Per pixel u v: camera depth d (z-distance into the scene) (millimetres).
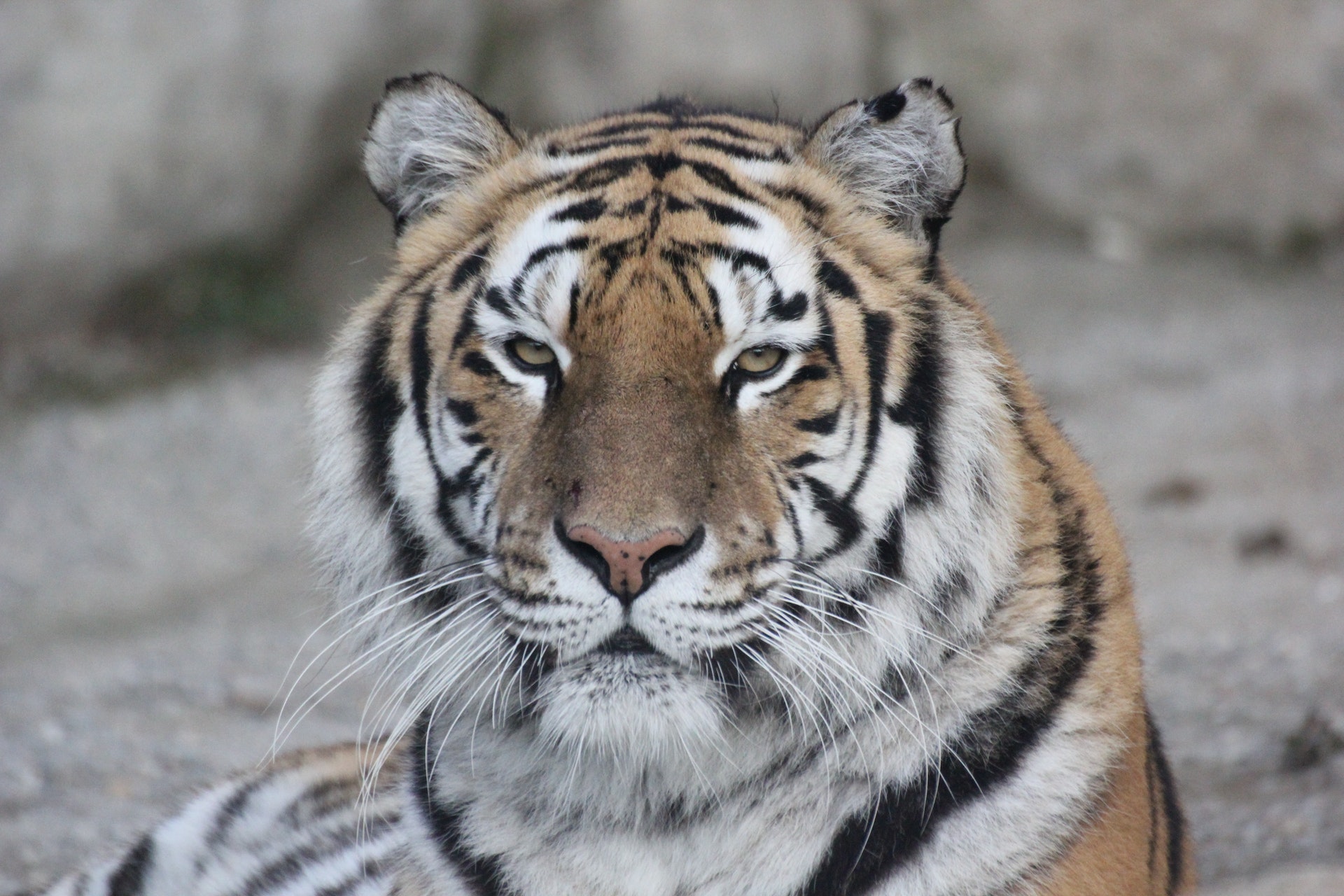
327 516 6922
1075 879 6031
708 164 6562
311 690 13656
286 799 9047
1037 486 6543
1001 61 32000
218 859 9047
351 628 6922
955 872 6074
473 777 6637
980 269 30188
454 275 6633
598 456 6059
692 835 6348
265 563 18469
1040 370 24969
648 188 6441
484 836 6527
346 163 27891
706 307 6203
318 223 27750
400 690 6875
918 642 6281
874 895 6141
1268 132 31156
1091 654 6391
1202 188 31469
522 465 6277
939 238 6805
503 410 6379
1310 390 22469
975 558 6273
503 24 29234
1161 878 6637
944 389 6430
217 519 20062
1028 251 31062
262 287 26859
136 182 25203
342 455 6871
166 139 25391
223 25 25703
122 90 24922
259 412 23828
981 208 32125
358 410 6836
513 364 6398
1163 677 12797
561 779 6430
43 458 22062
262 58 26188
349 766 9086
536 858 6430
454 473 6492
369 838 8258
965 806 6129
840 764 6281
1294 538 16344
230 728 12844
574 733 6176
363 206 28109
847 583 6375
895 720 6262
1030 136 32094
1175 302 28625
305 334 26594
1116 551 6766
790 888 6246
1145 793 6508
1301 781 10195
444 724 6797
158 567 18438
